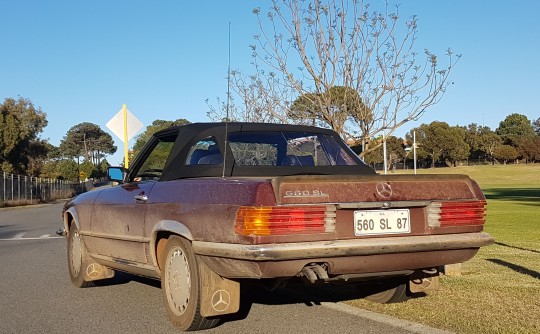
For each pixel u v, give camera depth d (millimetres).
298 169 5613
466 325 5082
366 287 6062
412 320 5340
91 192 7078
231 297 4840
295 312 5816
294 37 10508
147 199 5566
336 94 10375
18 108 61344
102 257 6715
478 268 7992
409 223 4707
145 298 6781
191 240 4812
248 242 4246
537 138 113500
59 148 125562
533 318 5273
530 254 9523
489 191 42688
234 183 4547
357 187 4531
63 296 6961
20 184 44844
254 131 5816
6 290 7387
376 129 10352
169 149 6137
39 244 13258
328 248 4301
